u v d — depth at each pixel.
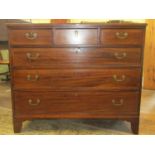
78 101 2.19
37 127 2.40
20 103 2.19
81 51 2.07
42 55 2.07
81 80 2.13
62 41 2.04
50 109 2.20
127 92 2.17
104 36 2.04
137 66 2.11
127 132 2.29
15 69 2.10
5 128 2.35
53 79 2.13
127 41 2.05
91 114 2.21
